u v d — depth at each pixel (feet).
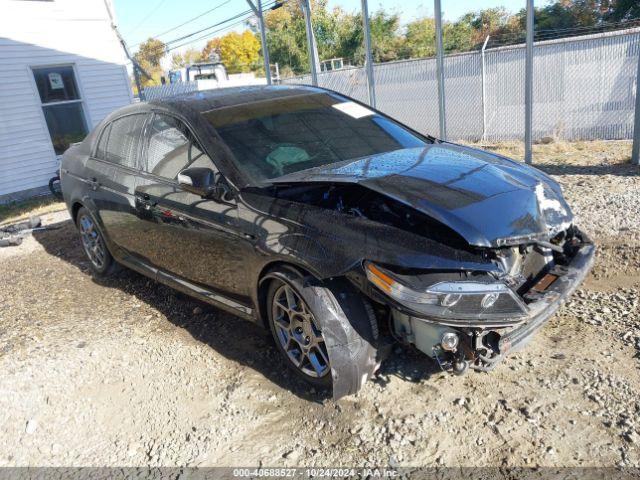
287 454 9.16
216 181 11.95
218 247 11.96
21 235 24.88
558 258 10.73
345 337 9.57
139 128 15.10
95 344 13.46
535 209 9.75
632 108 35.65
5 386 11.73
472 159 11.79
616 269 14.80
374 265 9.05
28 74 36.68
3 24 35.22
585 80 36.73
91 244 18.40
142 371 12.17
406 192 9.71
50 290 17.66
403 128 14.87
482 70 40.45
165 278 14.60
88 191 16.83
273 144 12.65
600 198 20.43
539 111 39.06
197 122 12.98
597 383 10.01
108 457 9.68
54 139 38.70
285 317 10.96
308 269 9.79
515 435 8.96
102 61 39.93
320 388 10.70
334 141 13.21
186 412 10.62
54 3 37.14
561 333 11.86
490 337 8.99
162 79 99.40
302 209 10.43
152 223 14.06
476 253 8.95
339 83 48.19
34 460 9.81
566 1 89.51
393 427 9.43
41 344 13.61
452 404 9.85
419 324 9.23
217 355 12.48
